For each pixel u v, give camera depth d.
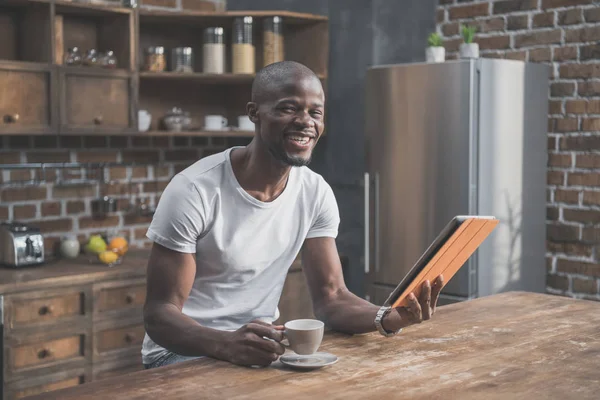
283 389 1.45
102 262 3.65
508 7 4.11
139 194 4.26
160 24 4.25
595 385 1.49
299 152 1.79
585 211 3.89
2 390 3.14
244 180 1.95
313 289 2.07
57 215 3.95
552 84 3.98
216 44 4.12
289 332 1.64
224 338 1.67
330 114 4.35
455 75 3.62
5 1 3.52
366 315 1.87
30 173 3.86
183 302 1.89
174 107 4.34
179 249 1.87
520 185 3.84
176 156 4.41
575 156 3.92
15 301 3.18
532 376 1.54
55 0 3.54
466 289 3.64
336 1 4.28
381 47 4.18
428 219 3.73
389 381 1.50
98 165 4.06
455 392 1.43
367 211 3.93
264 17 4.18
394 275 3.85
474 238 1.68
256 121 1.87
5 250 3.48
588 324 2.01
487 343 1.80
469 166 3.59
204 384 1.49
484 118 3.63
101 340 3.47
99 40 3.99
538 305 2.25
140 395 1.42
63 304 3.34
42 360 3.28
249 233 1.97
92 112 3.70
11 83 3.42
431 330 1.93
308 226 2.07
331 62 4.32
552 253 4.03
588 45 3.83
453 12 4.33
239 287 2.03
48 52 3.56
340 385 1.48
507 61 3.72
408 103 3.77
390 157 3.85
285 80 1.77
